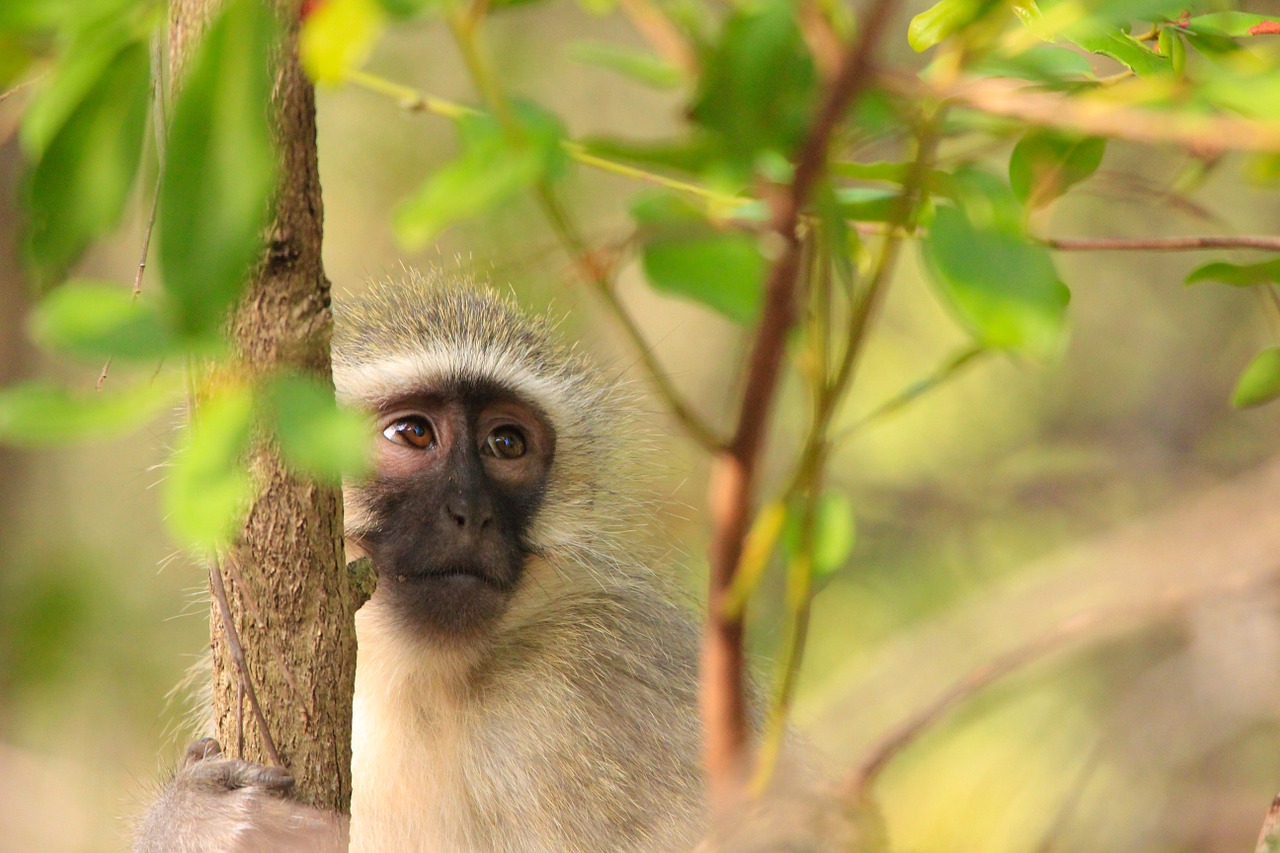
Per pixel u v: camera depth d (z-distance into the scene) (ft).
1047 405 61.11
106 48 15.78
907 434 62.13
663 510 46.39
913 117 16.47
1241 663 38.09
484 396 38.34
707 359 69.15
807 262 16.58
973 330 14.58
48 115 15.79
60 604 61.00
